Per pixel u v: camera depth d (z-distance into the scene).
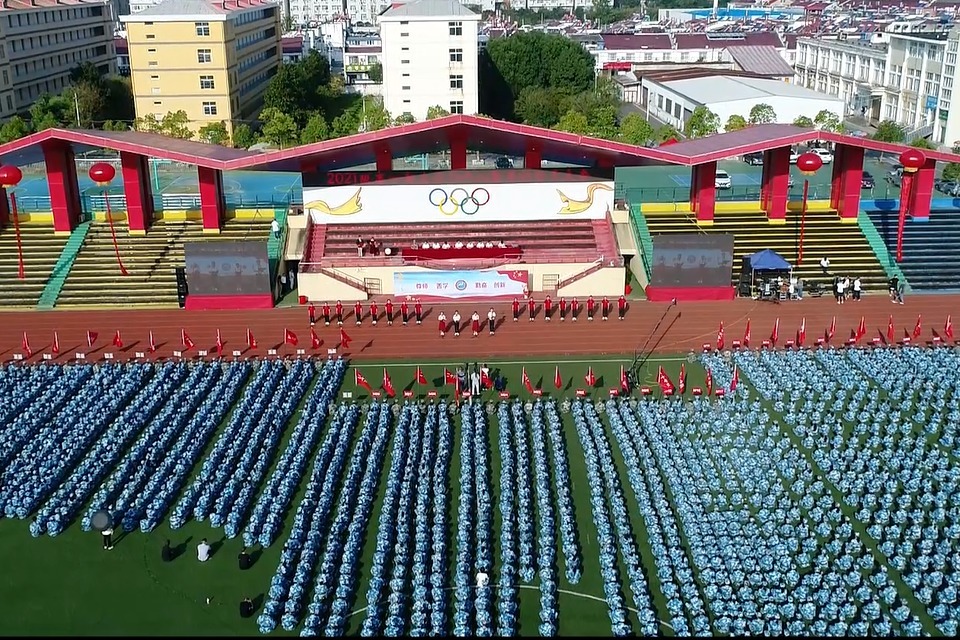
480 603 31.25
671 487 38.34
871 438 42.50
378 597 31.84
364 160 66.75
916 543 35.16
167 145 66.19
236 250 60.03
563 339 55.50
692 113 122.81
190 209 72.12
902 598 32.16
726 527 35.47
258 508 37.03
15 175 58.28
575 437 43.47
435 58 130.88
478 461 39.91
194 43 124.38
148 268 64.56
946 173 86.69
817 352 52.06
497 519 36.81
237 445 41.69
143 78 125.69
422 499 37.19
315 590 32.28
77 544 35.62
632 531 36.22
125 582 33.34
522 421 44.34
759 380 48.53
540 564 33.56
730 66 160.12
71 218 68.12
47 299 61.59
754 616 31.02
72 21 153.00
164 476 39.66
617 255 64.44
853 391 47.72
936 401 46.53
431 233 67.31
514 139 63.50
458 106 133.38
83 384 49.28
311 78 141.12
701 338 55.22
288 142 116.81
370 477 39.12
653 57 174.00
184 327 57.59
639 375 50.28
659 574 33.41
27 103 138.75
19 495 37.94
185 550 35.28
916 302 60.41
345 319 59.00
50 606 31.98
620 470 40.50
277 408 45.47
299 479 39.72
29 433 43.22
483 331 56.88
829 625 30.62
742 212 70.75
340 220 68.06
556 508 37.91
